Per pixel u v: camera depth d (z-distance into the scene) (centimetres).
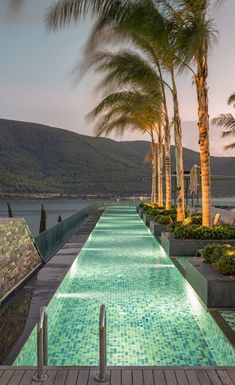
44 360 399
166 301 732
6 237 731
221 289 637
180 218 1497
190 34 1041
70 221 1725
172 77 1493
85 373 377
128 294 779
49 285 732
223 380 364
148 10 1070
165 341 548
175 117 1501
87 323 616
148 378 367
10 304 625
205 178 1172
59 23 991
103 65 1598
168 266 1045
